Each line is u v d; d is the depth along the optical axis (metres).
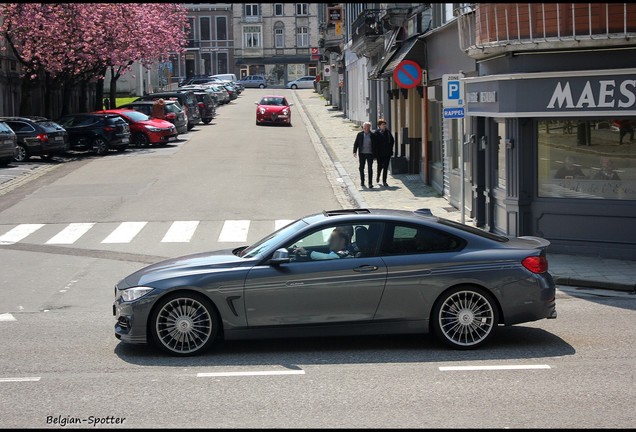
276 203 21.55
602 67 13.76
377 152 23.31
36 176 27.08
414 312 8.77
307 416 6.71
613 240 14.21
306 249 8.88
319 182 25.30
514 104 14.37
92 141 32.91
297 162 30.12
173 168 28.33
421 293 8.74
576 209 14.39
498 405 6.92
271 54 101.06
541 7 13.77
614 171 14.16
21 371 8.33
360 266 8.73
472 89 15.99
